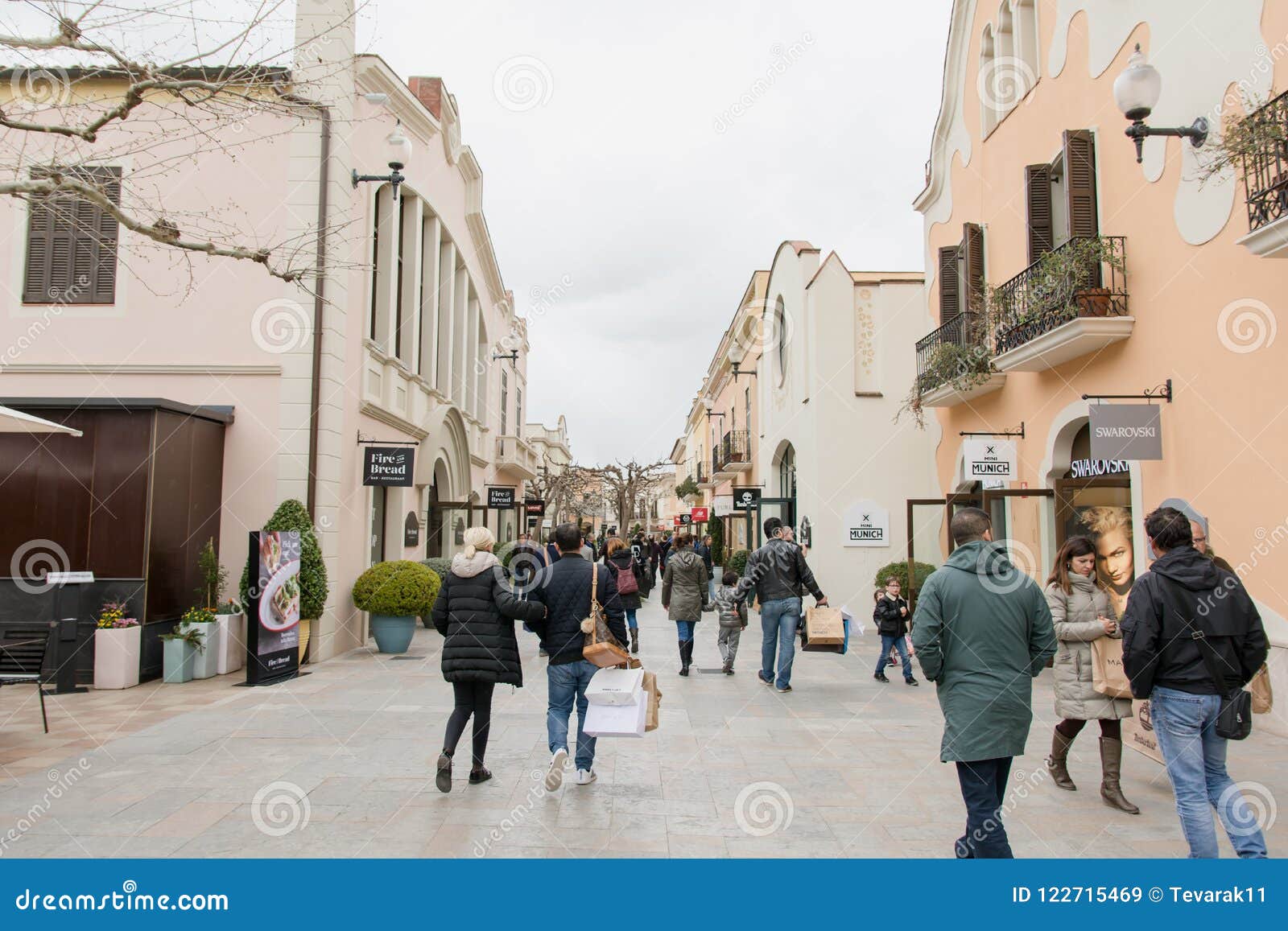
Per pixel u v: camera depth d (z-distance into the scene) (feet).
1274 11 22.89
